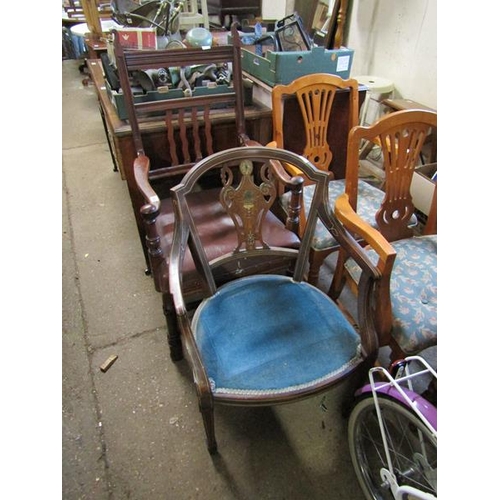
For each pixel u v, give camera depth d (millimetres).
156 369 1302
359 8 2232
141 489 996
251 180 990
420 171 1689
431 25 1830
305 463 1059
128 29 1343
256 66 1645
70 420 1146
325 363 876
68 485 1000
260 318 977
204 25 2152
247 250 1083
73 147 2836
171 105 1278
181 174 1386
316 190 985
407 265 1121
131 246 1883
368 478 974
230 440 1104
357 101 1488
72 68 4520
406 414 791
